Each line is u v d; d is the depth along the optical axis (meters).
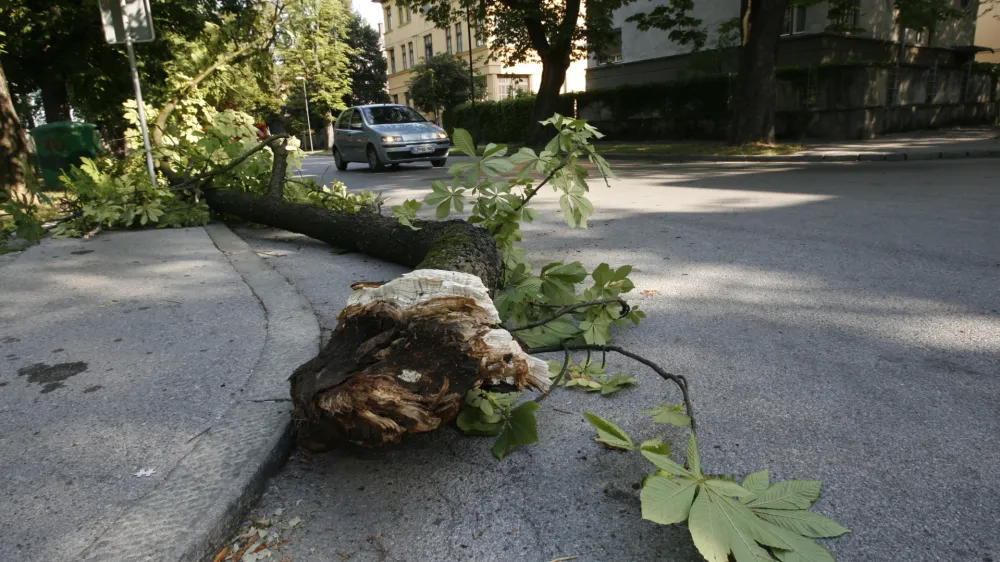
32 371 2.96
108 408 2.56
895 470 2.09
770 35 16.45
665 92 23.84
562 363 3.07
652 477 1.75
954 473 2.06
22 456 2.21
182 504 1.88
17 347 3.28
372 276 4.63
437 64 37.56
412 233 4.28
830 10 19.09
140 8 7.36
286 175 7.41
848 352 3.09
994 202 7.36
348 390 1.95
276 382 2.70
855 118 18.98
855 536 1.79
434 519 1.94
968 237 5.44
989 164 12.01
